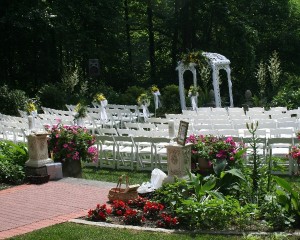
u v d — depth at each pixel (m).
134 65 37.38
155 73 37.62
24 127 15.29
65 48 33.56
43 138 11.24
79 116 17.56
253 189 8.46
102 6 33.78
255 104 26.22
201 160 9.87
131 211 7.83
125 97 28.12
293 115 20.70
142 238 6.91
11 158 11.60
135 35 40.97
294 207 7.45
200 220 7.47
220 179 8.60
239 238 6.88
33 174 11.09
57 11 31.31
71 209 8.67
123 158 13.70
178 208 7.64
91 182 10.81
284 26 36.81
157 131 13.55
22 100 25.19
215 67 26.56
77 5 32.50
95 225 7.68
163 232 7.26
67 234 7.21
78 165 12.00
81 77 33.62
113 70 35.88
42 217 8.25
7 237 7.25
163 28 37.88
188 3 35.34
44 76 32.34
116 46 35.12
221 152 9.55
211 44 36.50
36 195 9.76
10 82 31.38
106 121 19.92
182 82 26.77
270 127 13.91
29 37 30.72
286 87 26.92
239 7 36.22
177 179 8.50
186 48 34.03
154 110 26.91
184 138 8.99
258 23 35.97
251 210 7.70
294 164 11.82
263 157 11.73
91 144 12.12
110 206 8.72
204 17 35.81
